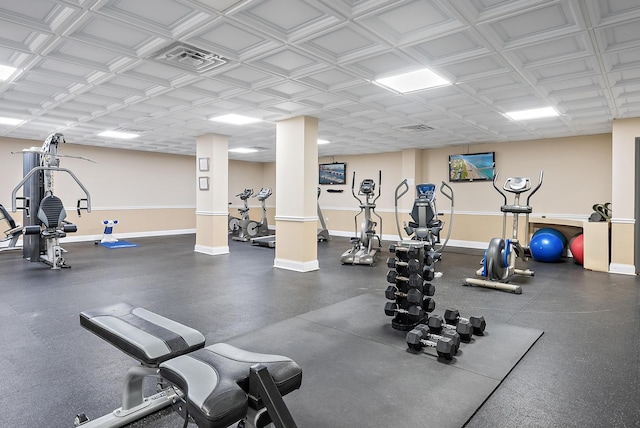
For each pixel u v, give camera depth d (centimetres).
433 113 554
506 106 510
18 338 310
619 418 202
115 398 220
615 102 482
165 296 444
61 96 479
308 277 554
